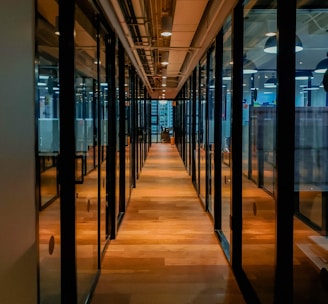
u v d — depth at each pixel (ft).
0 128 4.35
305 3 12.19
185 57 30.63
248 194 11.73
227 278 11.64
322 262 11.26
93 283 11.11
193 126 28.66
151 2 17.99
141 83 37.17
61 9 8.06
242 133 12.21
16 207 4.90
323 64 18.72
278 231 8.16
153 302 10.11
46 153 7.61
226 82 15.55
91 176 12.12
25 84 5.18
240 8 11.76
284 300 8.23
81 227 10.15
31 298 5.57
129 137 23.97
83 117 11.25
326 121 12.37
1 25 4.35
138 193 25.27
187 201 22.85
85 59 11.53
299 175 12.79
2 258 4.47
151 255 13.61
